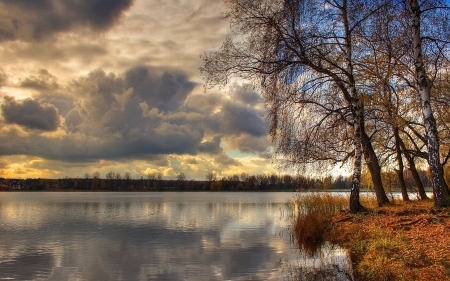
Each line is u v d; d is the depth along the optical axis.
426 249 10.45
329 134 16.89
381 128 19.41
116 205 55.88
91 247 17.19
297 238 18.22
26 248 17.05
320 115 16.94
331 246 14.99
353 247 13.58
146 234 21.44
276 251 15.11
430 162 15.16
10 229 24.45
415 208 16.50
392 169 24.28
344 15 16.64
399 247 11.17
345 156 19.61
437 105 18.89
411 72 17.70
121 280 11.41
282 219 29.64
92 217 33.81
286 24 16.17
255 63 16.64
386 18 15.36
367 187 26.25
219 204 57.06
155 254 15.28
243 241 18.11
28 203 64.25
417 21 15.35
